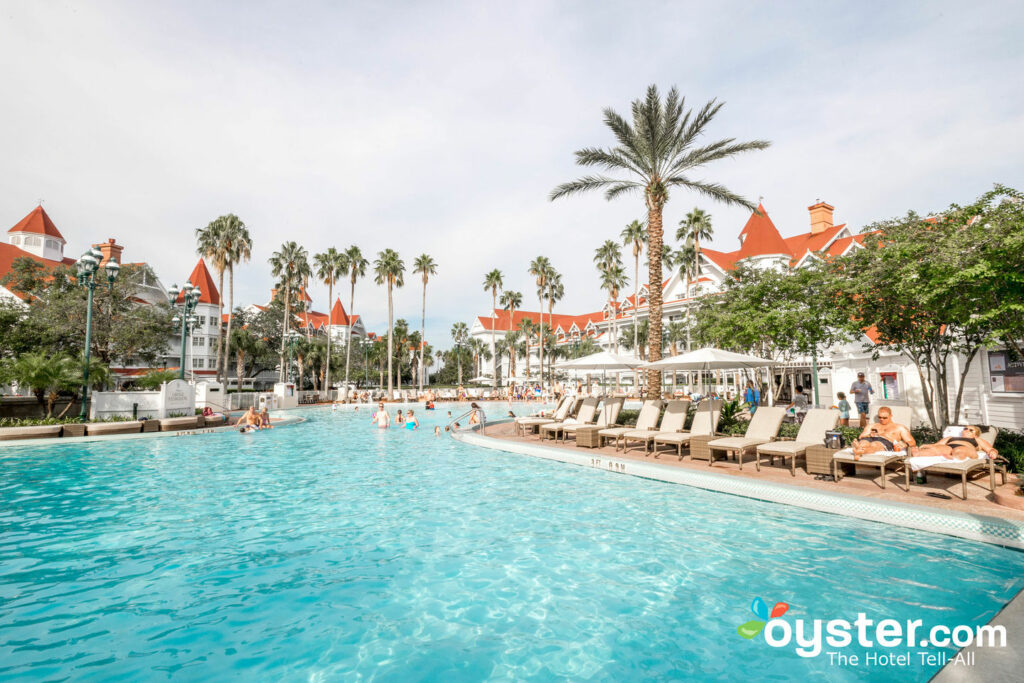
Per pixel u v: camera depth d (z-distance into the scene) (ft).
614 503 27.58
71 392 70.90
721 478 29.71
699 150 62.80
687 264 159.94
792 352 63.62
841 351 70.03
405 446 54.03
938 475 29.25
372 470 38.78
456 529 23.32
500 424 78.28
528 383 240.53
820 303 50.01
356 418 100.27
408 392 179.52
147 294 180.45
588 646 13.33
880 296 35.86
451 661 12.64
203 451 49.75
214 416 74.08
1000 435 30.25
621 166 65.51
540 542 21.38
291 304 225.35
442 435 65.82
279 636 13.89
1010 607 12.78
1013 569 17.39
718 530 22.47
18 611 15.35
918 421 51.60
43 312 102.06
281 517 25.52
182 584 17.38
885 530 21.76
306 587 17.11
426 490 31.42
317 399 168.25
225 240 144.46
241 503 28.45
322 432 70.08
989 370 41.19
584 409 53.98
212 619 14.88
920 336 35.47
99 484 33.83
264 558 19.79
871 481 28.22
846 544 20.26
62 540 21.98
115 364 160.86
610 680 11.78
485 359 380.78
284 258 171.73
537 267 235.81
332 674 12.09
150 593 16.65
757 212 63.05
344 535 22.56
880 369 60.90
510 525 23.84
